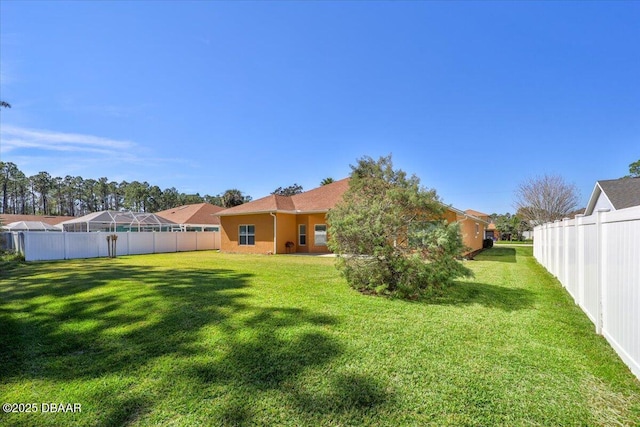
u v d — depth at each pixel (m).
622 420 2.55
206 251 23.91
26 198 56.50
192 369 3.47
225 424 2.53
